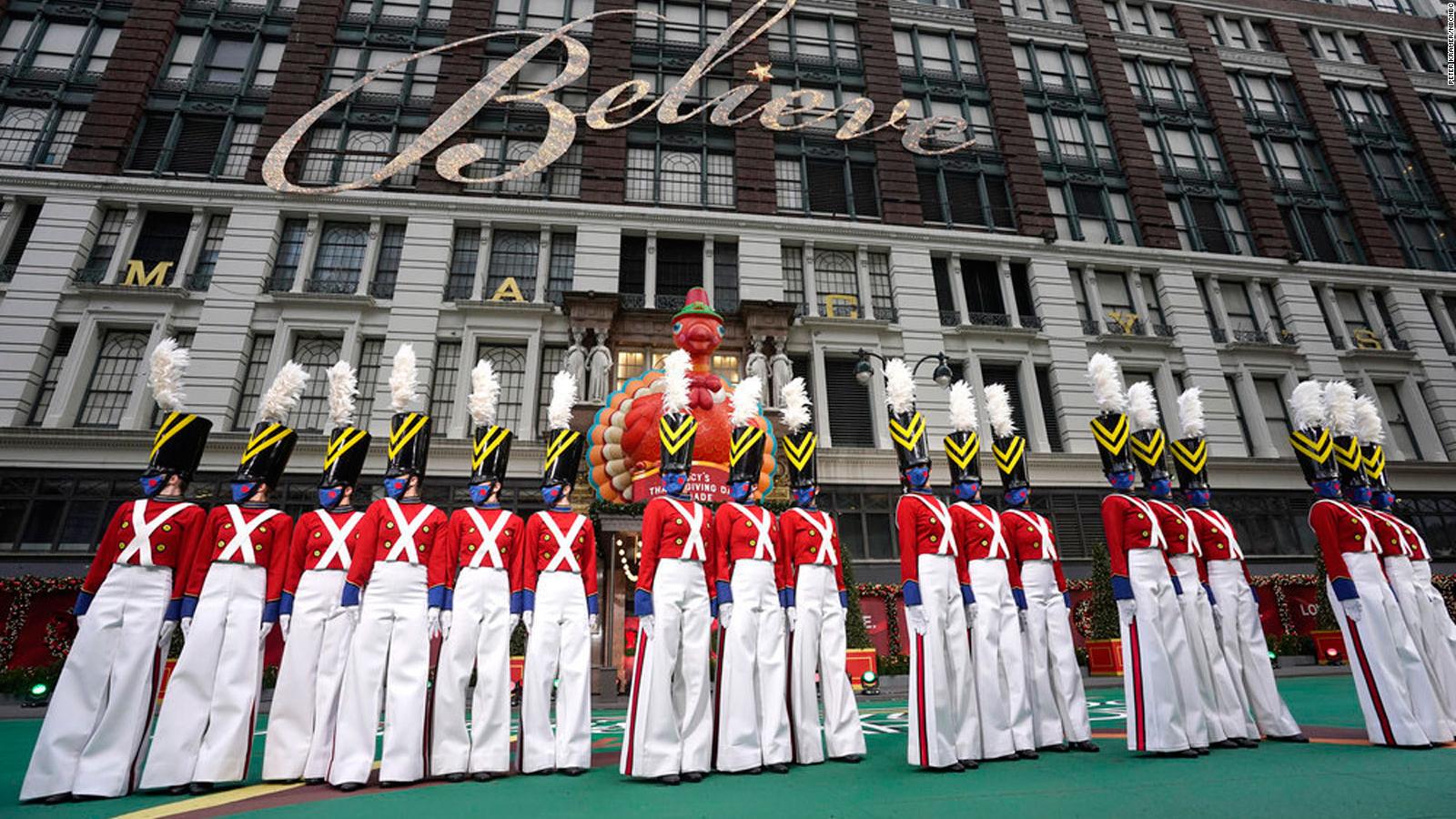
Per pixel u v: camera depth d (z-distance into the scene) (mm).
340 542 6285
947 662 5855
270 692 15461
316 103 24281
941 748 5434
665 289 23844
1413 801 4098
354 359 20922
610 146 25281
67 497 18094
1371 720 6055
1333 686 12930
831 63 28594
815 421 22422
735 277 24375
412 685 5641
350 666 5613
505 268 23219
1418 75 34688
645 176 25656
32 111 22875
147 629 5578
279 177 22375
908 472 6496
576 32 27094
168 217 22188
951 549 6152
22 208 21453
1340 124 32281
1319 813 3887
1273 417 25672
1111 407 6836
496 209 23406
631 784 5293
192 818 4445
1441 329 28516
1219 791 4449
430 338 21406
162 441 6016
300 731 5840
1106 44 31125
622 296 23031
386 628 5777
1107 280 26812
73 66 23562
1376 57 34344
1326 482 6848
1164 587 6164
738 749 5617
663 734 5434
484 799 4828
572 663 6074
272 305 21141
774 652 6016
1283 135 31328
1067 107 29672
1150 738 5758
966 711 5730
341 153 23812
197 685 5574
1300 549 23109
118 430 18781
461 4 26609
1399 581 6562
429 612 5746
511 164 24812
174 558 5797
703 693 5699
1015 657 6207
